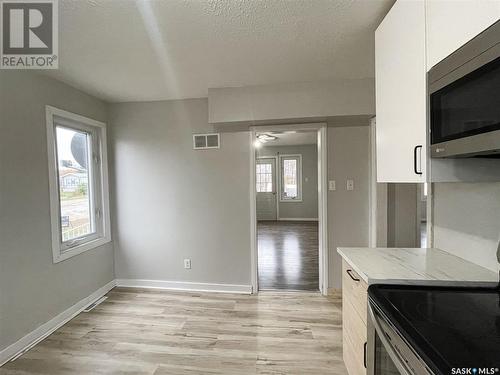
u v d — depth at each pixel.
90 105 3.07
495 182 1.29
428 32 1.15
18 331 2.18
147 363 2.02
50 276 2.50
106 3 1.49
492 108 0.83
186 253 3.35
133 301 3.04
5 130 2.11
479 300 1.06
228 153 3.23
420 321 0.91
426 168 1.18
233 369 1.95
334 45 2.01
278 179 8.48
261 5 1.53
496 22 0.81
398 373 0.96
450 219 1.61
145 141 3.35
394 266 1.42
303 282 3.55
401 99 1.37
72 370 1.96
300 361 2.03
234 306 2.90
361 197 3.05
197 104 3.24
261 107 2.83
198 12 1.59
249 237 3.23
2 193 2.08
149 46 1.98
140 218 3.41
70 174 2.87
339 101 2.72
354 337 1.57
